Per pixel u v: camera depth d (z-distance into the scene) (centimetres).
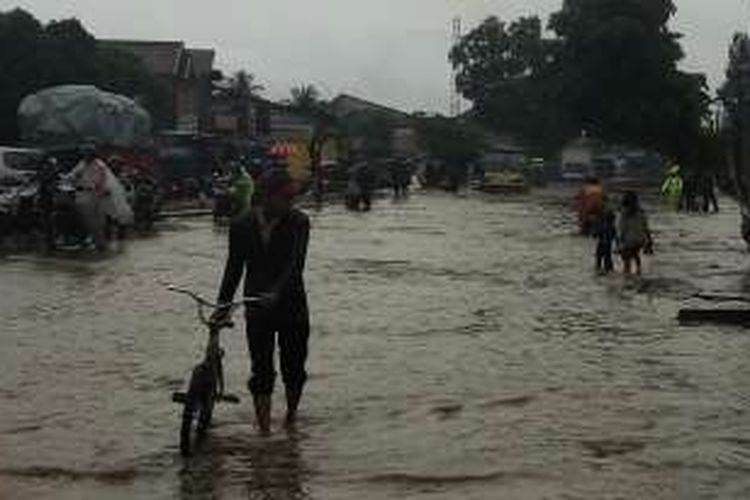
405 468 1366
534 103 15688
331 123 11975
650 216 7381
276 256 1515
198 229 5138
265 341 1515
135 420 1588
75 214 3984
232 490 1278
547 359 2100
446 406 1695
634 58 11869
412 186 11812
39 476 1327
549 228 5853
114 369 1939
